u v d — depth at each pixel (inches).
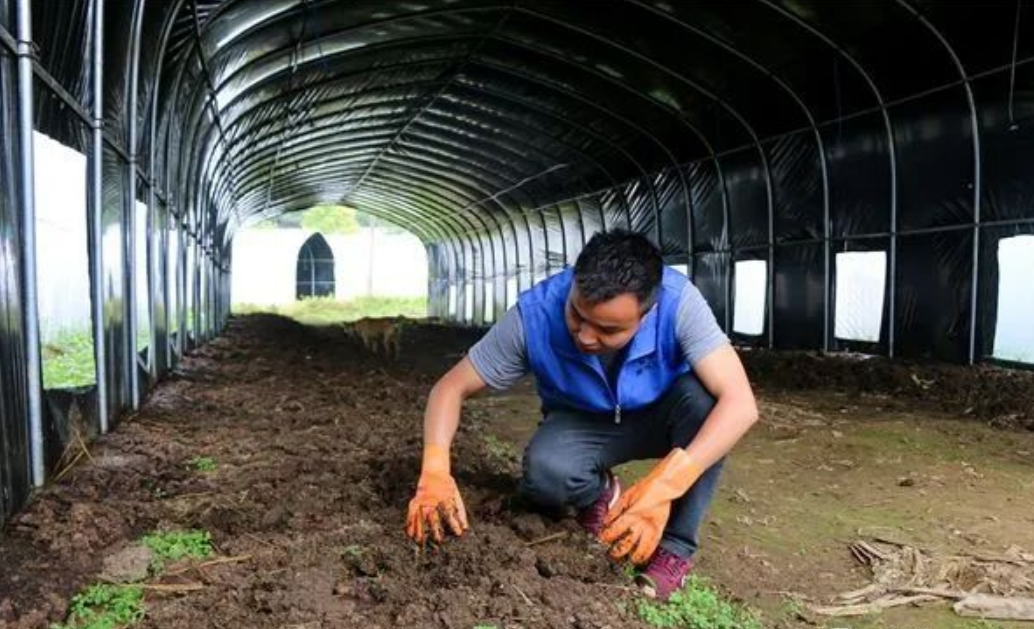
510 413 309.7
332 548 126.6
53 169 171.6
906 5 366.6
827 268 504.7
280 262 1712.6
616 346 109.2
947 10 362.0
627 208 766.5
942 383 363.3
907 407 328.8
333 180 1094.4
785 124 518.6
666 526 124.6
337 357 498.0
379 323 563.2
